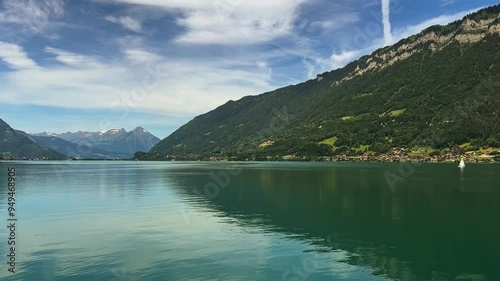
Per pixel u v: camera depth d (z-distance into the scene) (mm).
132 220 40469
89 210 47469
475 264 26156
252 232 34875
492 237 33438
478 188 72500
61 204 52875
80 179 102562
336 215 43969
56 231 35094
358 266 25531
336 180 93375
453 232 35312
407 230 36031
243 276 23297
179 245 30172
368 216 43375
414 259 27109
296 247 29828
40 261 25875
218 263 25625
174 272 23844
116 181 95062
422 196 61125
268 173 125375
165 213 45125
